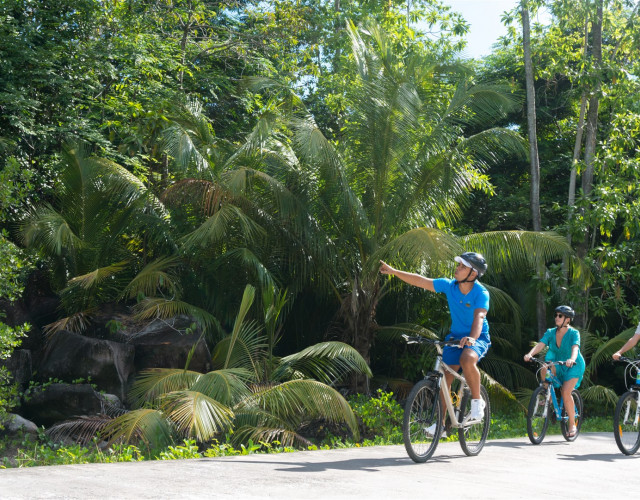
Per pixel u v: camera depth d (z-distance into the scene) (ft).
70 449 30.94
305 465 15.97
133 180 49.26
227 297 47.57
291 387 34.99
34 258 42.91
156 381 35.94
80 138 53.93
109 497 11.25
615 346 49.21
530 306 58.13
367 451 19.49
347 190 44.16
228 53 74.49
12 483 12.12
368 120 44.93
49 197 53.11
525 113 72.23
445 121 47.16
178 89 65.57
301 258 47.52
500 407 47.09
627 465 19.54
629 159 49.08
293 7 73.31
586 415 52.11
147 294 45.68
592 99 54.13
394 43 70.85
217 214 42.65
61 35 56.49
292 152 49.49
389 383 51.08
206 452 27.37
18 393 37.01
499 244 45.75
